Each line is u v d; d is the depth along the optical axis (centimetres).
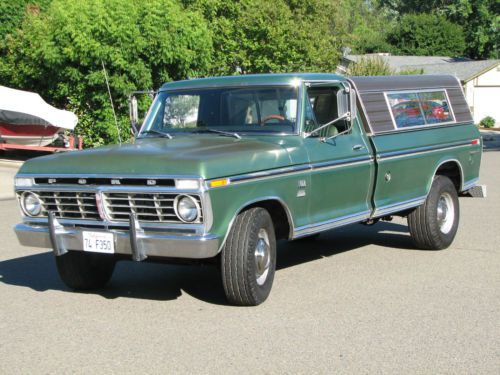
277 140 720
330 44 2920
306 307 677
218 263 679
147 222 621
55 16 2119
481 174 1969
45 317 654
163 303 698
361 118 827
